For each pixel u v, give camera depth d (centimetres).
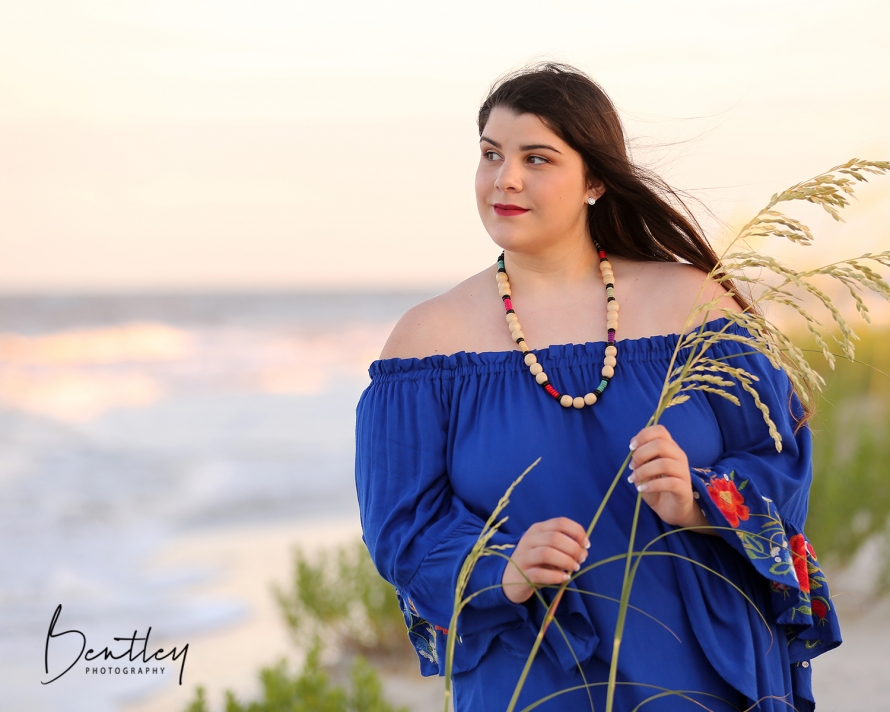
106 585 1190
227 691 543
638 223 277
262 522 1594
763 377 245
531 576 208
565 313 262
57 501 1753
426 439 252
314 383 3622
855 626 714
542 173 252
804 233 205
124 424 2745
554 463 241
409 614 260
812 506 815
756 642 235
